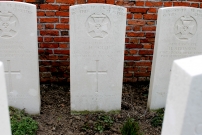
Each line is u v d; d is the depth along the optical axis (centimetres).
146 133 287
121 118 313
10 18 276
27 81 301
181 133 124
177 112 125
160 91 322
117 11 281
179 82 122
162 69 313
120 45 295
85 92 311
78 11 277
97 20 282
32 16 277
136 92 390
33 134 271
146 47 395
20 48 288
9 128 143
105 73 305
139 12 374
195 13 295
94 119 308
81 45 290
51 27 369
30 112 315
